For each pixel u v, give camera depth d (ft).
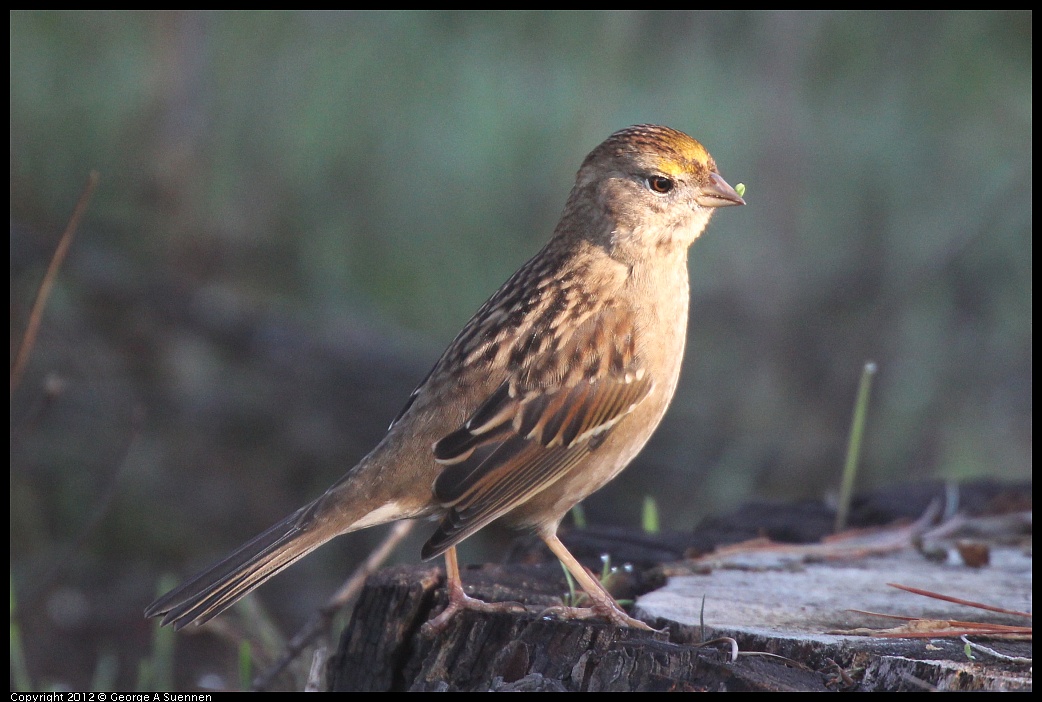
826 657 15.31
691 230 20.21
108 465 43.42
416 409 18.56
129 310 46.29
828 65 49.85
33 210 46.37
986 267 49.75
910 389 50.08
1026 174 48.32
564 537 21.02
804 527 22.08
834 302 50.37
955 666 14.52
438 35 49.32
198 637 36.58
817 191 50.49
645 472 47.67
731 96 49.49
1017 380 49.90
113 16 47.24
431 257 49.93
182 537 42.73
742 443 49.14
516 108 48.52
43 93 46.57
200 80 47.98
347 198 49.96
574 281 19.60
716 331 51.78
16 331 41.06
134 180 47.47
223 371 47.44
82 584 39.50
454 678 16.55
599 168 20.11
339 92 49.37
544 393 18.63
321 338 48.42
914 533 21.48
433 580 17.67
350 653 17.70
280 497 45.50
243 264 49.37
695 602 17.29
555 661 15.94
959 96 48.03
